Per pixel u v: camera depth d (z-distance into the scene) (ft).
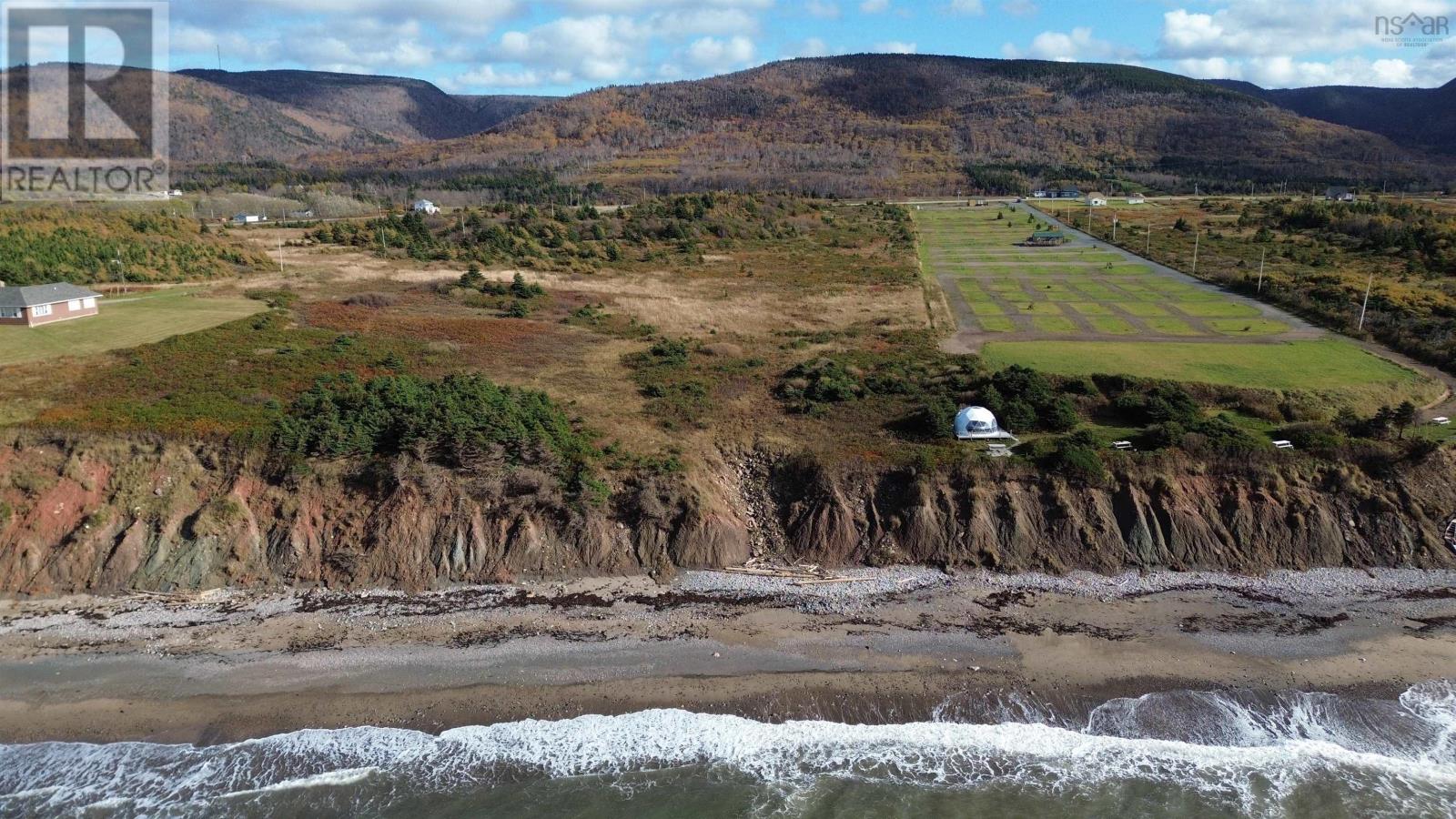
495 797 90.58
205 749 95.50
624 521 135.03
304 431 141.18
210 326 209.26
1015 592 124.77
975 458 141.49
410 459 136.67
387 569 127.75
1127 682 105.91
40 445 138.41
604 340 227.40
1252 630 115.34
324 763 94.07
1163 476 137.39
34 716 99.50
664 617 119.14
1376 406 167.02
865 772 94.22
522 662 109.81
